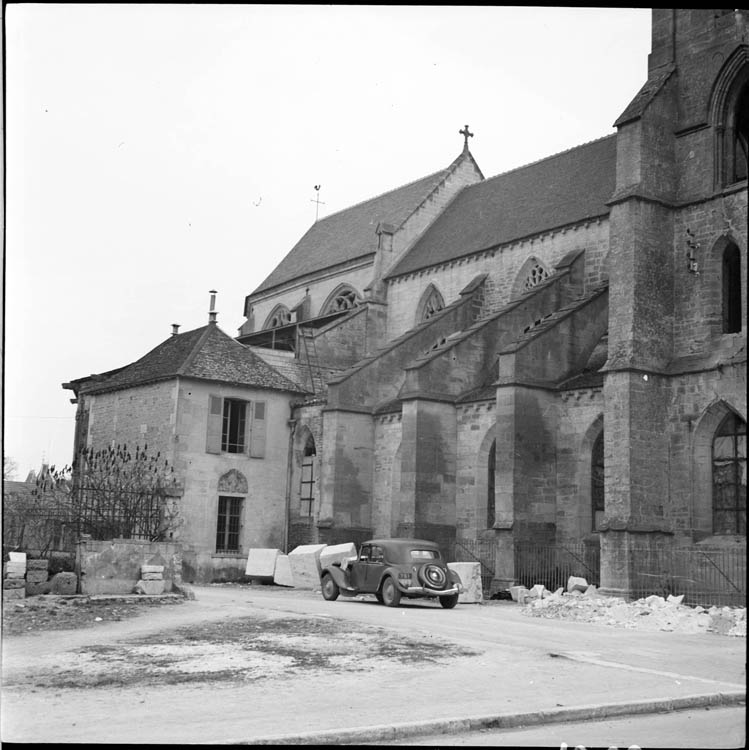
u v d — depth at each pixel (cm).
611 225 3338
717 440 3152
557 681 1536
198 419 4294
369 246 5834
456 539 4012
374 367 4500
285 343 6038
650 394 3222
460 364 4138
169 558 2664
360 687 1421
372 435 4466
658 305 3294
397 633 2050
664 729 1228
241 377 4441
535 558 3538
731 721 1295
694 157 3350
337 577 3062
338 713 1222
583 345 3822
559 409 3688
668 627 2470
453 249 5125
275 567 4031
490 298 4781
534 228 4600
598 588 3247
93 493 2928
